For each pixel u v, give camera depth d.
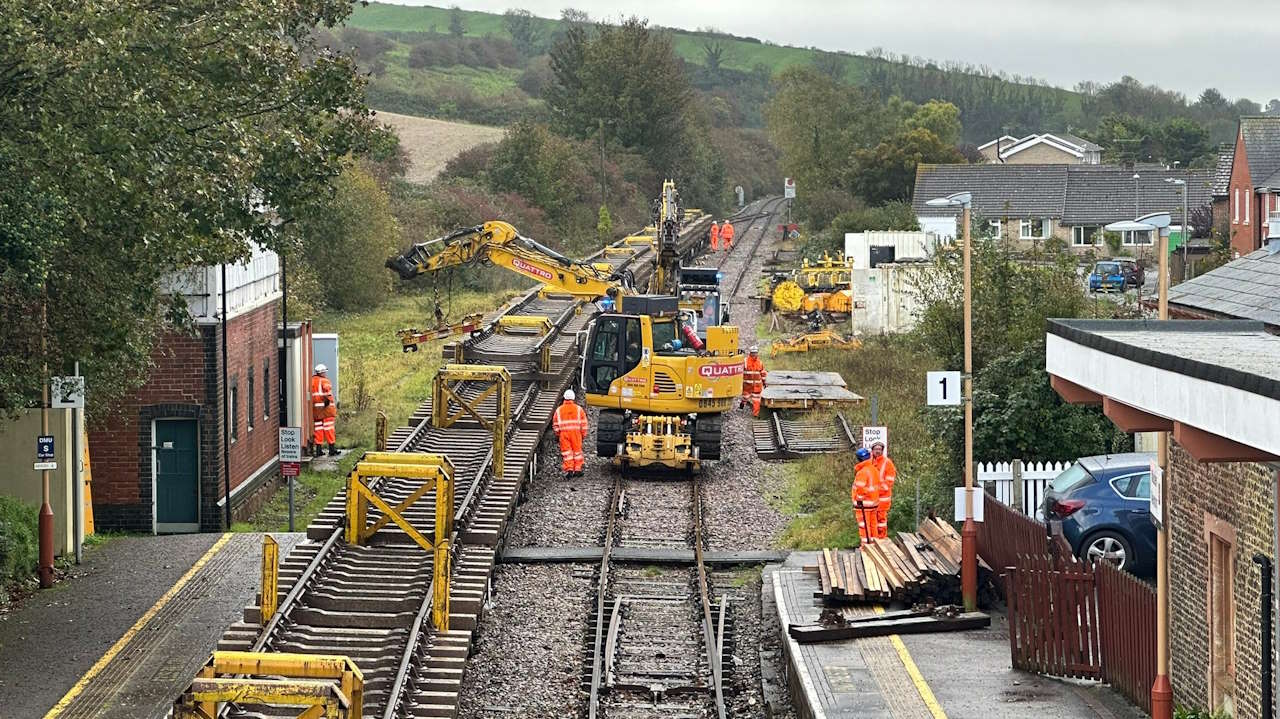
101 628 19.66
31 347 20.45
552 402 34.62
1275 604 12.53
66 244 18.83
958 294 33.56
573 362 40.66
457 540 21.62
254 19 19.98
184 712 11.88
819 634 18.44
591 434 36.59
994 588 20.78
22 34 16.33
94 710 16.34
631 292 35.72
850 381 42.03
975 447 25.95
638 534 25.64
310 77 21.94
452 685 15.84
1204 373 10.55
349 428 38.19
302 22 23.39
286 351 34.75
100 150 17.66
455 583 19.61
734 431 36.22
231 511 29.22
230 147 19.23
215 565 23.23
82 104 17.30
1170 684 14.03
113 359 22.17
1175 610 15.54
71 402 22.50
